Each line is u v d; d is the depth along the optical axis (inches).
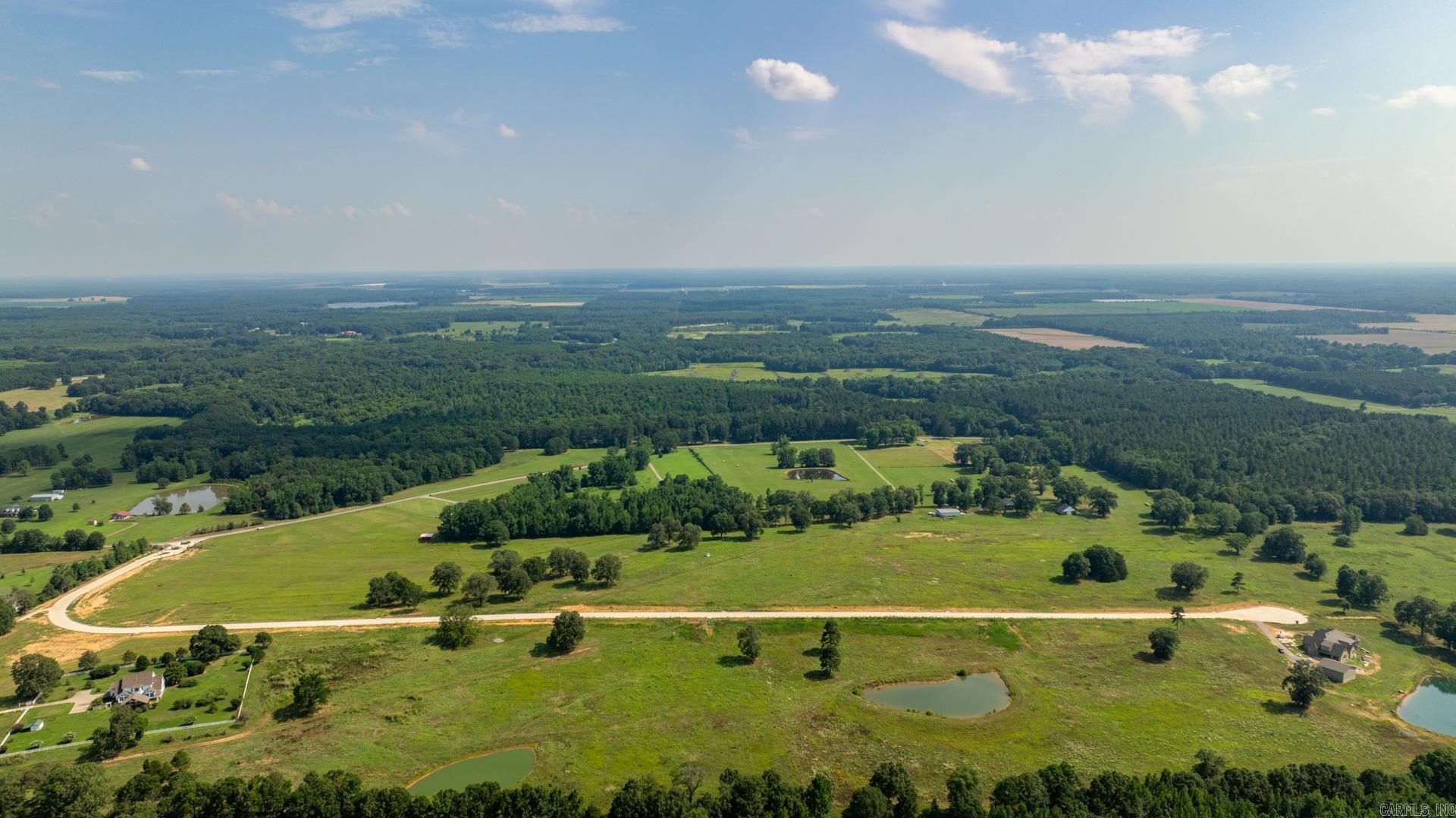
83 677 4891.7
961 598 6314.0
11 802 3440.0
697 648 5413.4
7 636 5585.6
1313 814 3444.9
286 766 3954.2
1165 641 5236.2
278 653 5231.3
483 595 6166.3
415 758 4092.0
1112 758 4160.9
